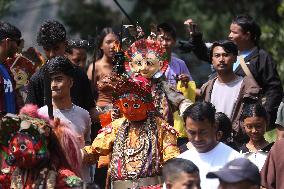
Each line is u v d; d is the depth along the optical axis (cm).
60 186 1263
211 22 3139
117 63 1507
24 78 1598
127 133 1433
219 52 1692
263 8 3069
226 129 1518
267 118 1546
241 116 1595
